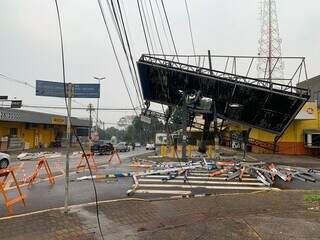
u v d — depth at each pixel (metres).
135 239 6.27
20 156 30.84
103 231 6.77
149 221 7.51
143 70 27.30
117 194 11.20
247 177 16.14
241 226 6.97
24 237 6.39
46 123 50.38
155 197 10.73
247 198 10.33
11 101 41.28
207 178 15.84
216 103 29.02
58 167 21.36
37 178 15.12
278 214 8.07
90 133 61.16
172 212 8.36
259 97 26.41
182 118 28.98
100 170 19.09
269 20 63.91
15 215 8.02
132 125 102.00
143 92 30.19
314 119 38.25
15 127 45.34
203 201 9.80
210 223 7.24
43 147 52.62
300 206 9.10
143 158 28.95
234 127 45.09
